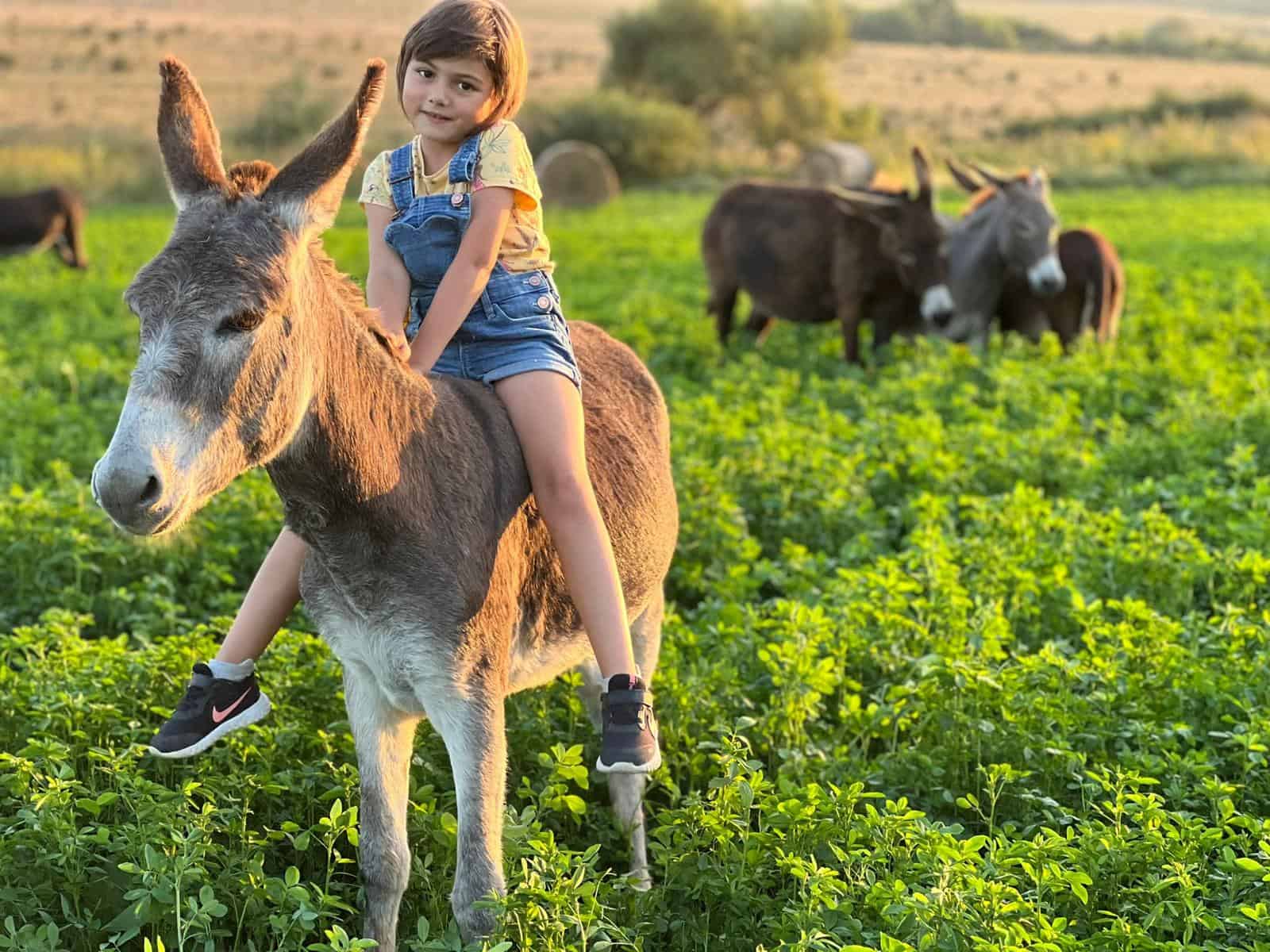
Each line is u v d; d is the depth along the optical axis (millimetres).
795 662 4926
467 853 3584
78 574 6539
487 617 3609
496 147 3766
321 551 3518
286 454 3354
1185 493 7477
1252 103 55031
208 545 6977
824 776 4633
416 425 3584
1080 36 137625
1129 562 6340
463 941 3592
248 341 3062
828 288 12477
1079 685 5156
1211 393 9539
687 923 3957
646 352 12859
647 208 37188
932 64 105062
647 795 4992
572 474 3789
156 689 4867
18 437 9180
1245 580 6223
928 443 8352
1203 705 5004
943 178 36781
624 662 3750
